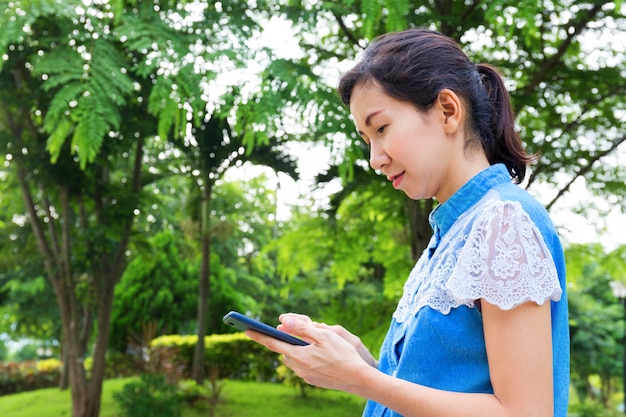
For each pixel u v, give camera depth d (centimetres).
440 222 108
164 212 1283
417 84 104
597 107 635
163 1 505
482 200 104
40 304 1278
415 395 95
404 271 757
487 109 109
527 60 613
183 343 1155
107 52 467
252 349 1167
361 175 641
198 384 1019
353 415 921
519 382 92
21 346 2520
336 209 689
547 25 585
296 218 927
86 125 439
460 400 94
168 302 1205
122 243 831
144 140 818
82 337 939
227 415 909
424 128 105
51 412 947
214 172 919
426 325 100
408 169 106
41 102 622
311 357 100
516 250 95
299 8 501
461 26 548
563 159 652
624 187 655
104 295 843
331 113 462
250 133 477
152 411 804
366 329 705
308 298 1365
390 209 691
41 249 820
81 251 803
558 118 647
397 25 423
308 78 487
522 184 122
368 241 789
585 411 1202
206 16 492
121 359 1162
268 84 464
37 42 521
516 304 93
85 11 484
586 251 738
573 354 1506
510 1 414
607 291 1652
